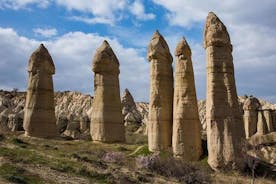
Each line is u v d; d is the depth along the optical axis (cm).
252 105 7312
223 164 3362
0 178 2312
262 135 6562
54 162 2841
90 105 12538
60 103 13338
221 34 3503
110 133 4603
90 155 3638
